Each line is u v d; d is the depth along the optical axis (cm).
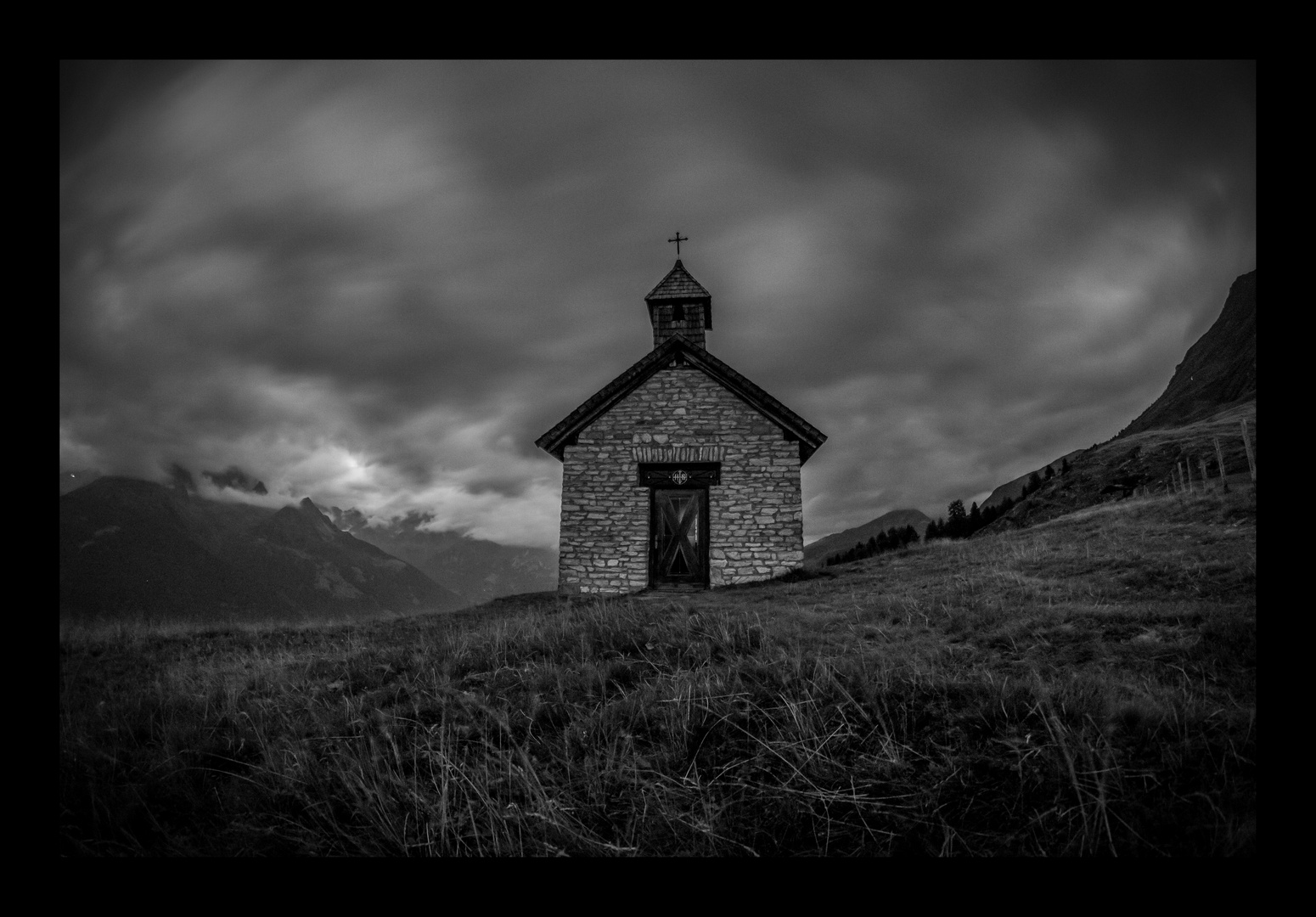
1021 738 397
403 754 442
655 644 657
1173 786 349
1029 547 1642
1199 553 1217
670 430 1770
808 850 339
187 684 618
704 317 2078
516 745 448
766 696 479
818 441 1759
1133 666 630
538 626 834
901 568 1609
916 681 477
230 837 359
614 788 396
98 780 403
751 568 1686
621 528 1722
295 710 541
